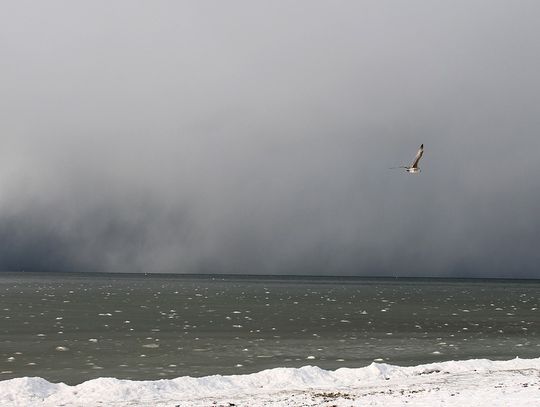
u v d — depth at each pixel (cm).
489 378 2673
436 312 7819
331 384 2564
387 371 2812
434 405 2006
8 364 3375
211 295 12375
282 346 4194
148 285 19025
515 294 15275
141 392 2316
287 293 14012
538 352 4016
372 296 12825
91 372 3150
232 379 2577
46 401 2197
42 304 8656
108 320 6125
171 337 4675
